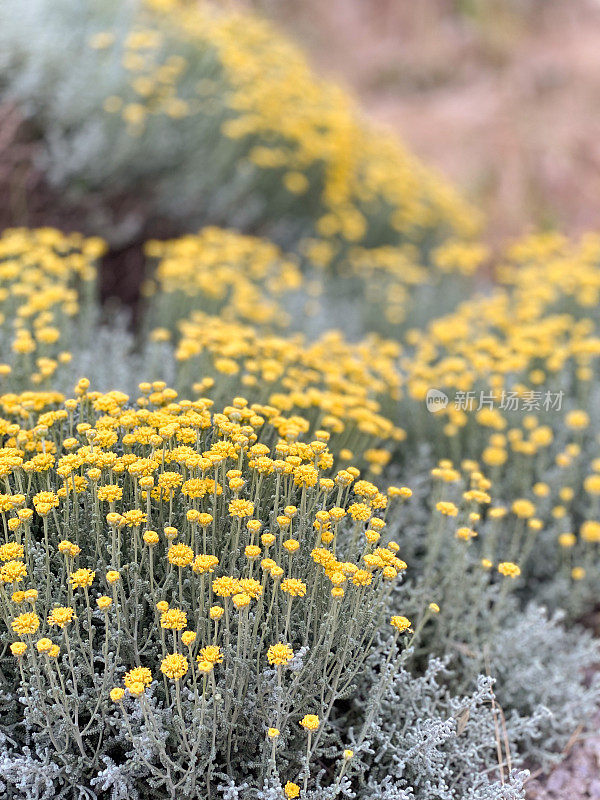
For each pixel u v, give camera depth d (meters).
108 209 3.89
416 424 3.02
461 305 4.16
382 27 9.51
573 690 2.21
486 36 9.20
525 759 2.13
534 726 2.08
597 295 3.92
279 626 1.73
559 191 6.83
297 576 1.76
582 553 2.77
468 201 6.59
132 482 1.80
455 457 2.89
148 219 4.09
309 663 1.60
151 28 4.15
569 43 9.41
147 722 1.42
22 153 3.52
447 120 7.82
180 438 1.77
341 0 9.63
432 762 1.79
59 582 1.78
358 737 1.78
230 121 4.20
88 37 3.83
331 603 1.62
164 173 4.04
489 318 3.51
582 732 2.23
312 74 5.48
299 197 4.77
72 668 1.50
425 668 2.15
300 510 1.75
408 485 2.69
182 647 1.70
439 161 7.21
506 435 2.99
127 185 3.95
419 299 4.54
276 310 3.58
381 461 2.31
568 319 3.70
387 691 1.79
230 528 1.82
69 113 3.58
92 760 1.60
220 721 1.58
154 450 1.73
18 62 3.50
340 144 4.64
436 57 8.95
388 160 5.41
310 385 2.70
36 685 1.52
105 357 2.92
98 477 1.61
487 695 1.83
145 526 1.68
